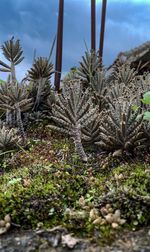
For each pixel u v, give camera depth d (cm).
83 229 143
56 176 182
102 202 154
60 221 150
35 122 283
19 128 261
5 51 286
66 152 221
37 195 162
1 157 234
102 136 196
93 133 210
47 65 285
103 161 197
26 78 295
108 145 198
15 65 290
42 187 169
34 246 138
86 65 300
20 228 149
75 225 145
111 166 194
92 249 133
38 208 155
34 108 296
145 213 147
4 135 232
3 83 262
